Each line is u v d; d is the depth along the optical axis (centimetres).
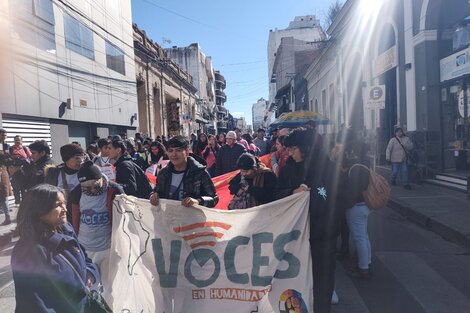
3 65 1195
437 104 1178
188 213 351
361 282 480
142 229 356
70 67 1616
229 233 347
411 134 1234
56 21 1506
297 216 339
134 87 2506
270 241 342
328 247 344
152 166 798
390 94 1567
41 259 213
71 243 238
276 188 404
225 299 342
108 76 2050
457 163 1133
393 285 468
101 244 377
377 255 579
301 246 338
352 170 463
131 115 2433
